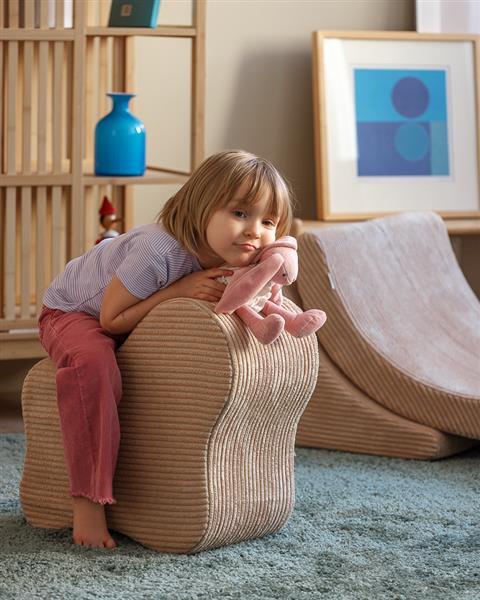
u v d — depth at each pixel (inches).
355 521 96.2
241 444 86.8
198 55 138.3
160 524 86.7
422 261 136.3
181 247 86.6
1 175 130.6
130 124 136.9
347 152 166.7
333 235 126.5
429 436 118.3
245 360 83.1
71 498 90.7
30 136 131.9
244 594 78.4
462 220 169.8
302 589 79.6
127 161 136.9
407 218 139.3
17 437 125.6
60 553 85.5
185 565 83.7
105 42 147.6
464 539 92.0
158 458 86.6
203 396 83.6
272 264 81.3
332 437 123.3
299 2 168.6
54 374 91.7
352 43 167.5
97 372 85.7
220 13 164.4
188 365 84.4
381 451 121.0
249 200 83.7
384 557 86.8
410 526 95.3
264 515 89.4
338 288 124.0
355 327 123.2
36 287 134.7
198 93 138.9
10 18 129.6
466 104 173.3
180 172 144.5
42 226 133.7
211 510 84.7
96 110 150.3
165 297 86.9
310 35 169.6
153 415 86.7
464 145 173.0
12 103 130.4
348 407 122.3
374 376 122.4
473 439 123.3
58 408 87.5
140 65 158.1
